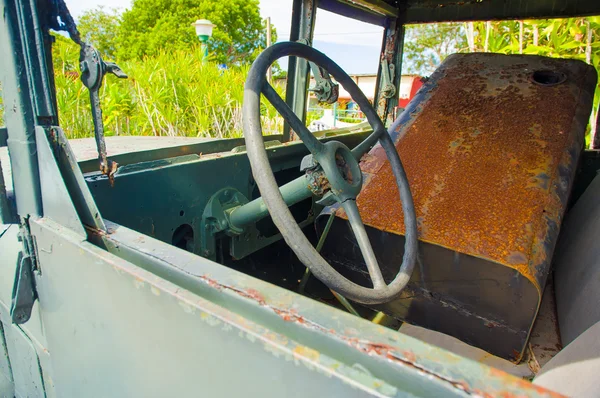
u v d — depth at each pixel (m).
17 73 0.78
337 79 1.06
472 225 1.04
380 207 1.17
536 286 0.92
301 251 0.73
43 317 0.94
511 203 1.07
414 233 1.00
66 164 0.79
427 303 1.14
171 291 0.58
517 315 1.00
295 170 1.67
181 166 1.16
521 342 1.02
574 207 1.53
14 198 0.94
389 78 2.13
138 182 1.05
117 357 0.72
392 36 2.10
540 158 1.17
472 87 1.49
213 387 0.57
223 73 5.89
